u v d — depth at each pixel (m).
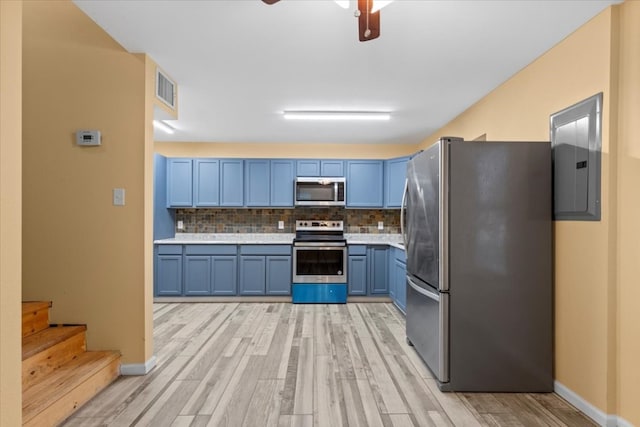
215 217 5.34
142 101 2.54
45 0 2.56
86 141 2.53
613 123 1.93
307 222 5.31
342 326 3.74
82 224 2.55
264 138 5.08
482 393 2.35
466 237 2.36
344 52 2.48
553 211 2.38
